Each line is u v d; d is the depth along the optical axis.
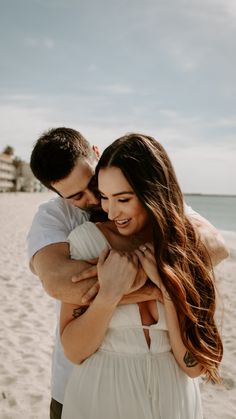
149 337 1.47
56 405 1.81
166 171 1.48
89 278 1.47
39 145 1.89
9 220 23.80
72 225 1.93
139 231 1.63
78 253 1.57
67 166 1.83
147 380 1.42
